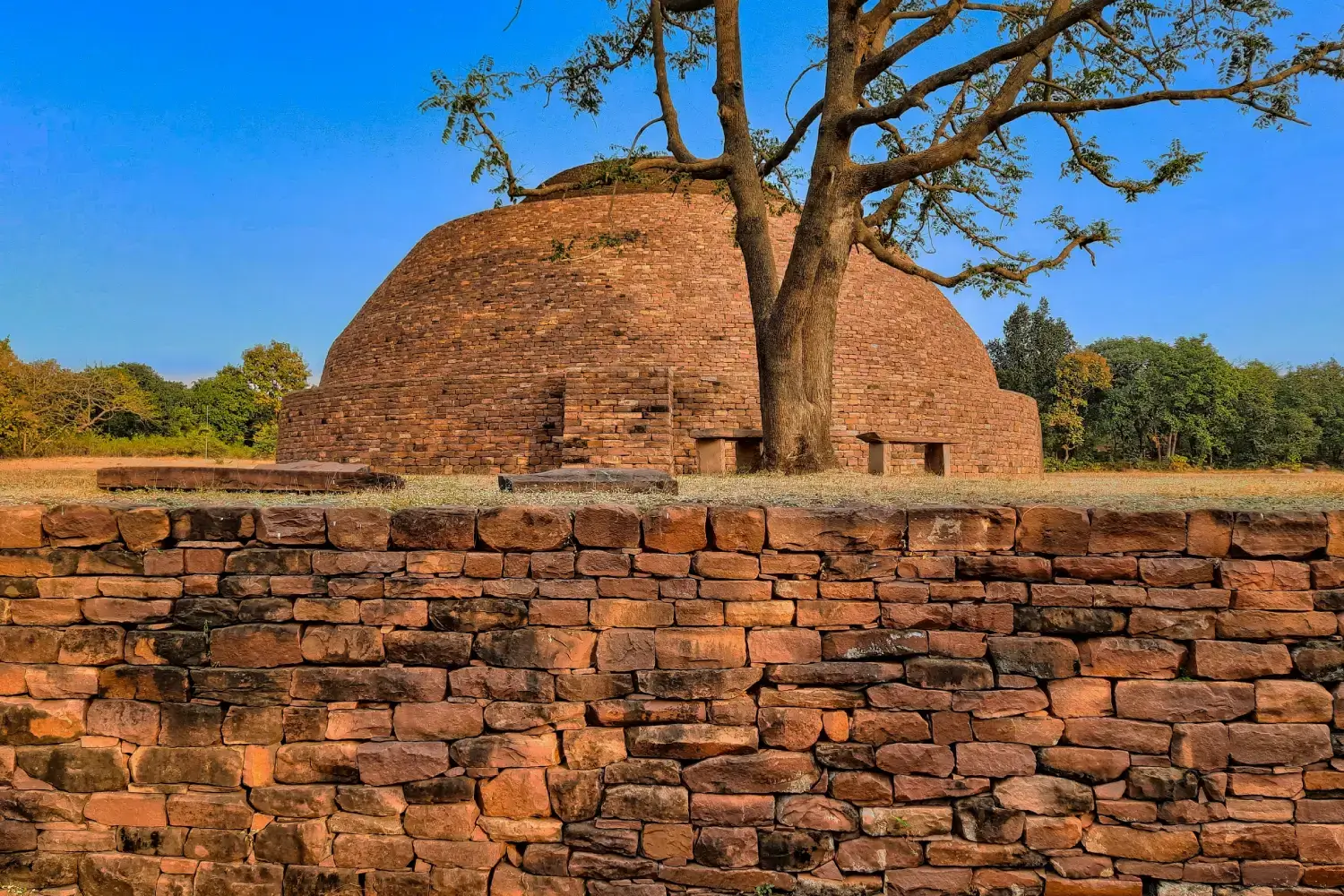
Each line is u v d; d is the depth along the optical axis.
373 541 3.97
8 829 3.86
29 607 3.97
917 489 6.23
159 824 3.84
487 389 16.28
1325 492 5.24
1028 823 3.70
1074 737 3.74
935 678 3.79
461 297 18.95
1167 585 3.79
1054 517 3.87
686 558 3.93
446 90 12.11
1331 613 3.72
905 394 17.83
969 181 14.96
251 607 3.93
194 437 47.09
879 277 19.72
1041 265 13.89
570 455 14.55
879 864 3.71
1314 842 3.61
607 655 3.86
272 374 61.00
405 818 3.78
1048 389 48.59
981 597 3.85
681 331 17.52
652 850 3.75
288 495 5.29
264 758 3.84
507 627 3.91
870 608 3.88
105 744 3.91
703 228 19.08
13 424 34.62
